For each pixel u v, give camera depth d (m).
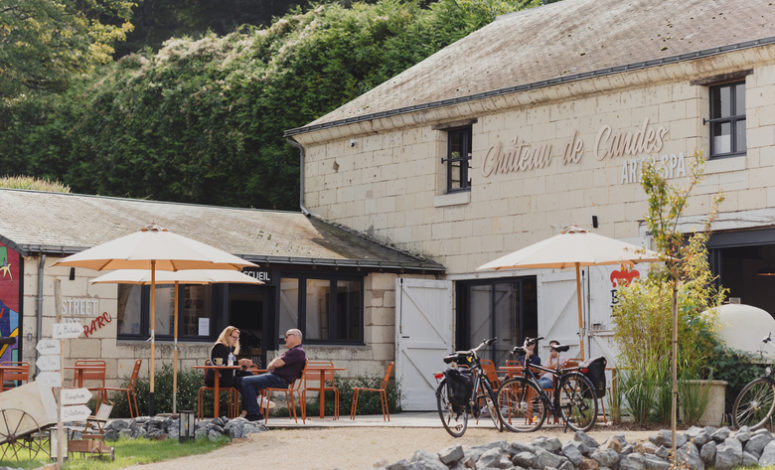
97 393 18.70
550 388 15.80
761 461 12.79
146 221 21.50
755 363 15.27
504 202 21.31
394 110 23.11
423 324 21.89
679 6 21.72
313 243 22.30
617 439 12.66
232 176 34.75
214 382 16.23
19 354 18.23
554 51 22.30
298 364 16.39
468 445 13.34
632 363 15.48
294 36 34.75
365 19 34.16
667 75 18.70
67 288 18.64
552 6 26.44
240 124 34.25
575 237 15.32
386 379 17.94
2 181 30.47
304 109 33.16
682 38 19.50
